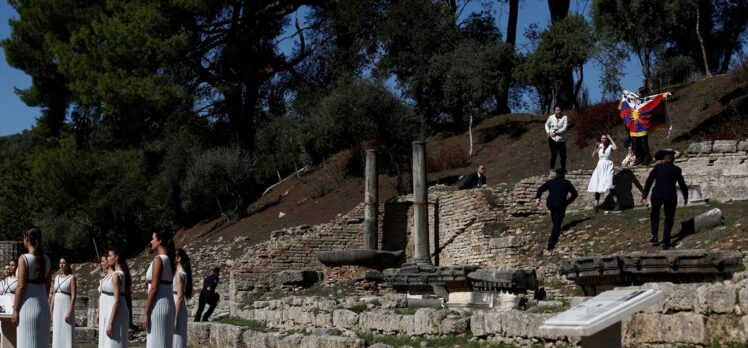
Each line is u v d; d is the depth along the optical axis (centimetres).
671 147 3359
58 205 5097
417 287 2509
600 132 3831
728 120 3419
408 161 4450
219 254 4212
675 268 1585
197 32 4975
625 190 2761
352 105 4422
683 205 2509
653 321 1178
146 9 4644
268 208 4822
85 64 4628
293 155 5534
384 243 3500
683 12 4016
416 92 5006
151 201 5069
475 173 3397
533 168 3838
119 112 4525
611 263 1675
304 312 2220
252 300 3195
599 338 823
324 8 5659
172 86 4650
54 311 1619
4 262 3941
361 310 2053
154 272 1370
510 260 2583
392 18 5172
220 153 5044
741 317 1081
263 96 5806
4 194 5681
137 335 2806
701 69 4694
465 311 1667
